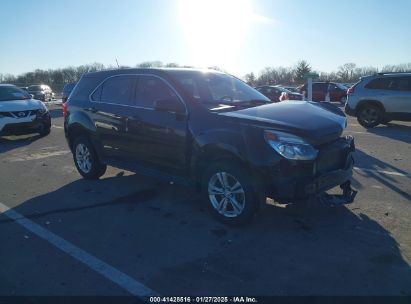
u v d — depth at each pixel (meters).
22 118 11.34
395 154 8.39
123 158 6.04
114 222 4.91
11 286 3.52
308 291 3.33
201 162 4.83
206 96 5.15
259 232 4.49
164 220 4.93
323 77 61.66
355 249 4.04
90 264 3.87
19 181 6.98
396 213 4.98
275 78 65.19
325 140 4.36
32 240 4.45
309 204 4.36
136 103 5.73
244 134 4.33
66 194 6.11
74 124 6.80
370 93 12.75
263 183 4.27
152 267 3.79
